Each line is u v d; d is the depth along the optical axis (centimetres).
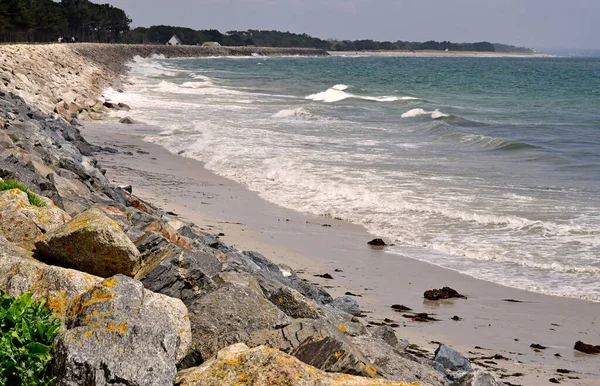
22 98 3016
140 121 3878
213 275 820
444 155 2941
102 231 712
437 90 7712
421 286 1451
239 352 516
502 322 1275
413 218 1934
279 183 2336
